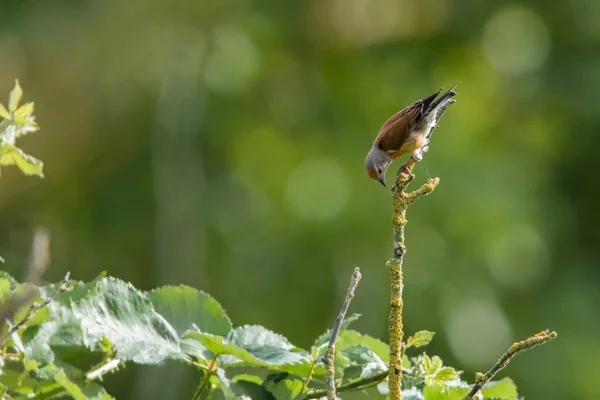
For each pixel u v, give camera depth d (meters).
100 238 16.70
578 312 16.44
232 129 17.75
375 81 18.23
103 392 3.58
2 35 15.95
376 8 18.17
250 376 3.84
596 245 17.66
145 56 17.33
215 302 3.94
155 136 17.27
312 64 18.48
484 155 17.08
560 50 18.42
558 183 18.00
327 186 17.25
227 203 17.19
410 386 3.75
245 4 18.19
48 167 16.44
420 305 15.59
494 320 15.61
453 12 18.33
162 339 3.70
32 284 3.02
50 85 16.36
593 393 15.08
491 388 3.92
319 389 3.85
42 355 3.47
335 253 16.45
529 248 16.45
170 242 16.52
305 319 16.25
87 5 16.69
